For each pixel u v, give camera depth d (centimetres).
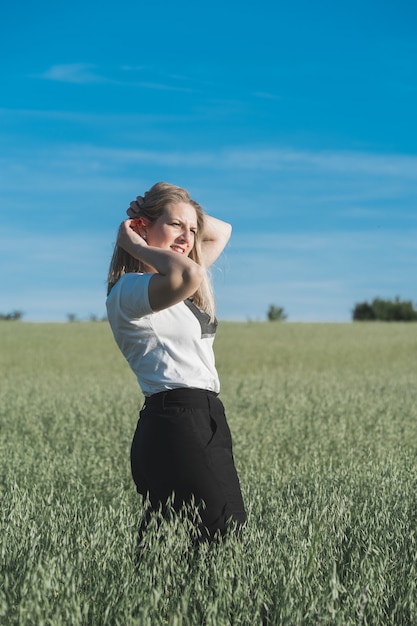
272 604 329
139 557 379
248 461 815
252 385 1648
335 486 594
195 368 374
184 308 380
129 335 375
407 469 679
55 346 3059
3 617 304
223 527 374
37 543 394
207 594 331
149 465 375
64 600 313
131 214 402
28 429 1045
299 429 1032
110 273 399
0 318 5234
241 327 4256
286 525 436
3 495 559
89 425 1059
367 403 1317
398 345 3183
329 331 3969
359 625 318
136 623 295
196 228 400
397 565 383
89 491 653
